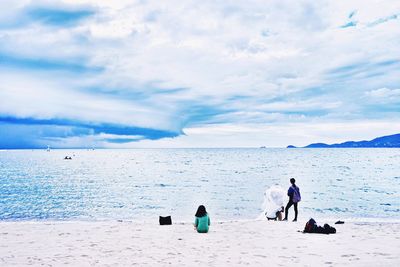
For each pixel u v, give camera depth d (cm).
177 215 2762
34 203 3547
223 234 1285
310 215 2703
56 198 3934
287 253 948
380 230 1364
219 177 6912
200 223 1324
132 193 4409
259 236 1232
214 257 905
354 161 14012
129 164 12812
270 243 1098
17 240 1173
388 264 810
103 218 2614
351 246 1038
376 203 3428
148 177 6994
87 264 835
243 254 941
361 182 5750
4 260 879
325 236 1220
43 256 924
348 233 1286
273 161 14588
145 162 14562
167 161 15500
